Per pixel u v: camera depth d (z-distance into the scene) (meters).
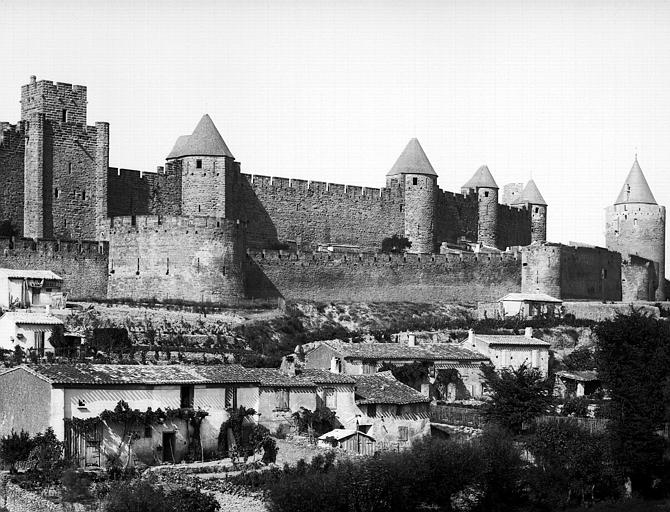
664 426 134.25
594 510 118.00
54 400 108.75
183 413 114.31
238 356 147.25
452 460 111.19
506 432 126.75
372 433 126.38
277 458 112.94
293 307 180.38
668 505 119.81
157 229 168.88
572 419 133.25
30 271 159.88
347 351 147.88
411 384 148.25
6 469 107.12
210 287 169.88
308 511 100.38
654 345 138.62
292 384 123.25
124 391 112.62
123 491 97.44
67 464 105.31
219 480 103.94
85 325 152.50
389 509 106.25
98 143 180.88
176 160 193.00
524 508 116.00
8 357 128.12
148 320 158.88
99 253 170.50
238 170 197.25
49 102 176.88
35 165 174.88
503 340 165.88
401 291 198.88
